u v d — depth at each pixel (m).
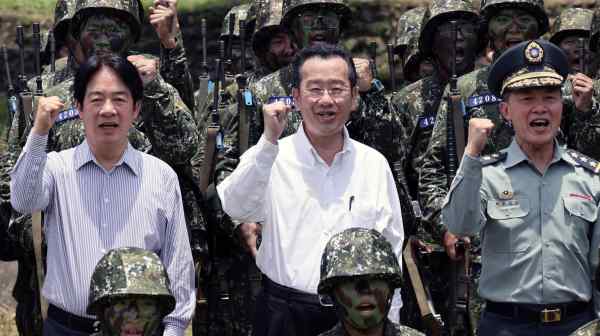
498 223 13.62
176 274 13.51
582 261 13.57
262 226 14.00
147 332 11.69
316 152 13.84
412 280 16.38
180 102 15.56
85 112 13.35
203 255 16.27
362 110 15.89
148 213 13.41
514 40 17.19
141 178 13.50
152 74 15.21
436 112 18.86
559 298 13.47
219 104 17.78
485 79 16.89
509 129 16.55
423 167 16.91
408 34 22.22
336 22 16.91
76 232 13.22
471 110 16.78
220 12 26.22
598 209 13.55
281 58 18.97
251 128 16.33
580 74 16.08
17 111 16.11
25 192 12.87
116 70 13.32
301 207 13.70
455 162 16.58
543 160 13.73
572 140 16.55
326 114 13.68
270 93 16.50
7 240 15.90
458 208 13.27
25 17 25.95
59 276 13.25
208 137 16.30
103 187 13.38
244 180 13.41
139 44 25.58
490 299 13.76
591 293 13.63
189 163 16.22
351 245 11.55
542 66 13.67
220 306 16.72
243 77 16.47
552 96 13.59
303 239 13.62
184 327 13.44
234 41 21.53
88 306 11.81
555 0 25.91
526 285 13.52
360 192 13.82
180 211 13.73
